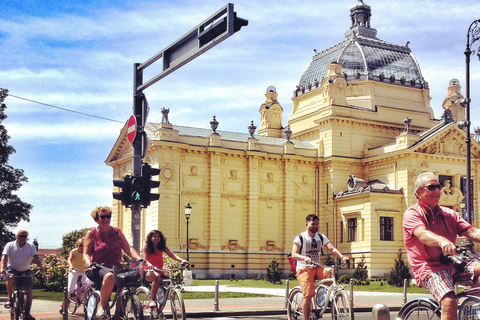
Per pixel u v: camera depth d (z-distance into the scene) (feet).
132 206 67.21
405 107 229.04
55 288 121.29
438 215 29.84
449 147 205.26
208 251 194.70
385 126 221.25
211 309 76.59
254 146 206.69
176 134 193.16
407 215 29.73
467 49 107.96
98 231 44.60
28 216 180.24
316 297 46.70
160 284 48.73
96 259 44.34
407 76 236.22
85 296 47.98
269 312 75.61
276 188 210.59
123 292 42.04
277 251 207.51
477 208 208.23
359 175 216.13
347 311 43.01
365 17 254.27
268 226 207.72
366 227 193.67
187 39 61.41
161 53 66.03
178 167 193.06
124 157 212.64
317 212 214.69
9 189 178.19
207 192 198.29
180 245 190.90
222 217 200.85
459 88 244.83
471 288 28.58
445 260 28.68
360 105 223.30
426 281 28.50
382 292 127.54
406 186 196.65
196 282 165.78
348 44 238.68
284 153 211.61
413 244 29.17
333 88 219.00
